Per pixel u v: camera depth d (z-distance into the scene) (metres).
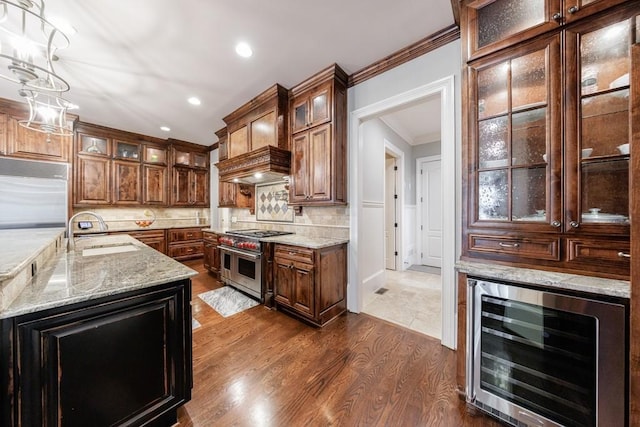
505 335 1.29
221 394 1.51
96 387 1.03
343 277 2.68
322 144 2.56
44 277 1.20
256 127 3.19
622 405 1.00
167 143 4.93
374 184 3.36
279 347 2.02
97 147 4.12
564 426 1.12
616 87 1.13
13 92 2.95
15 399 0.86
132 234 4.39
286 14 1.77
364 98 2.53
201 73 2.53
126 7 1.67
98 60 2.28
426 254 4.95
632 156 0.95
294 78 2.66
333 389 1.55
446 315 2.02
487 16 1.50
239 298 3.11
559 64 1.25
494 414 1.32
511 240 1.38
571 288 1.09
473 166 1.49
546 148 1.29
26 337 0.88
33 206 3.32
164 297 1.23
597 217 1.19
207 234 4.22
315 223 3.12
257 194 4.19
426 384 1.59
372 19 1.83
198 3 1.65
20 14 1.66
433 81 2.07
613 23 1.13
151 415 1.19
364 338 2.16
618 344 1.00
